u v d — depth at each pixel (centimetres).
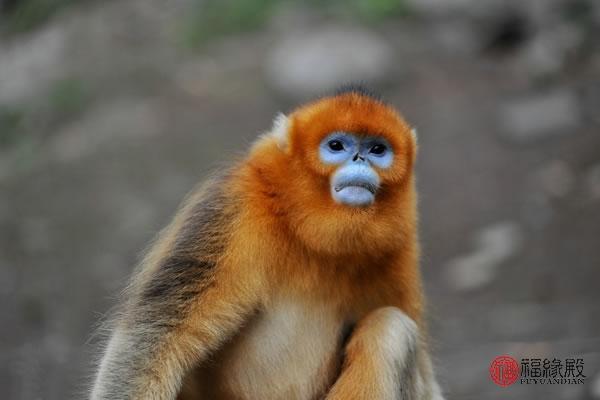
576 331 2142
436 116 3195
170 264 1198
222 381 1273
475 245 2642
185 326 1179
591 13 3359
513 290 2402
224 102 3322
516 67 3409
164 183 2950
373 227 1213
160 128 3222
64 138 3300
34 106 3462
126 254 2669
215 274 1189
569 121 3041
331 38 3447
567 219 2627
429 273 2573
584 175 2795
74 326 2386
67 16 4012
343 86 1315
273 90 3325
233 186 1223
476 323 2270
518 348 2094
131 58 3644
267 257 1212
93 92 3488
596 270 2395
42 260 2681
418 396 1281
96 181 3016
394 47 3534
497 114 3166
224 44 3675
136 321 1188
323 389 1277
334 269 1235
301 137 1215
